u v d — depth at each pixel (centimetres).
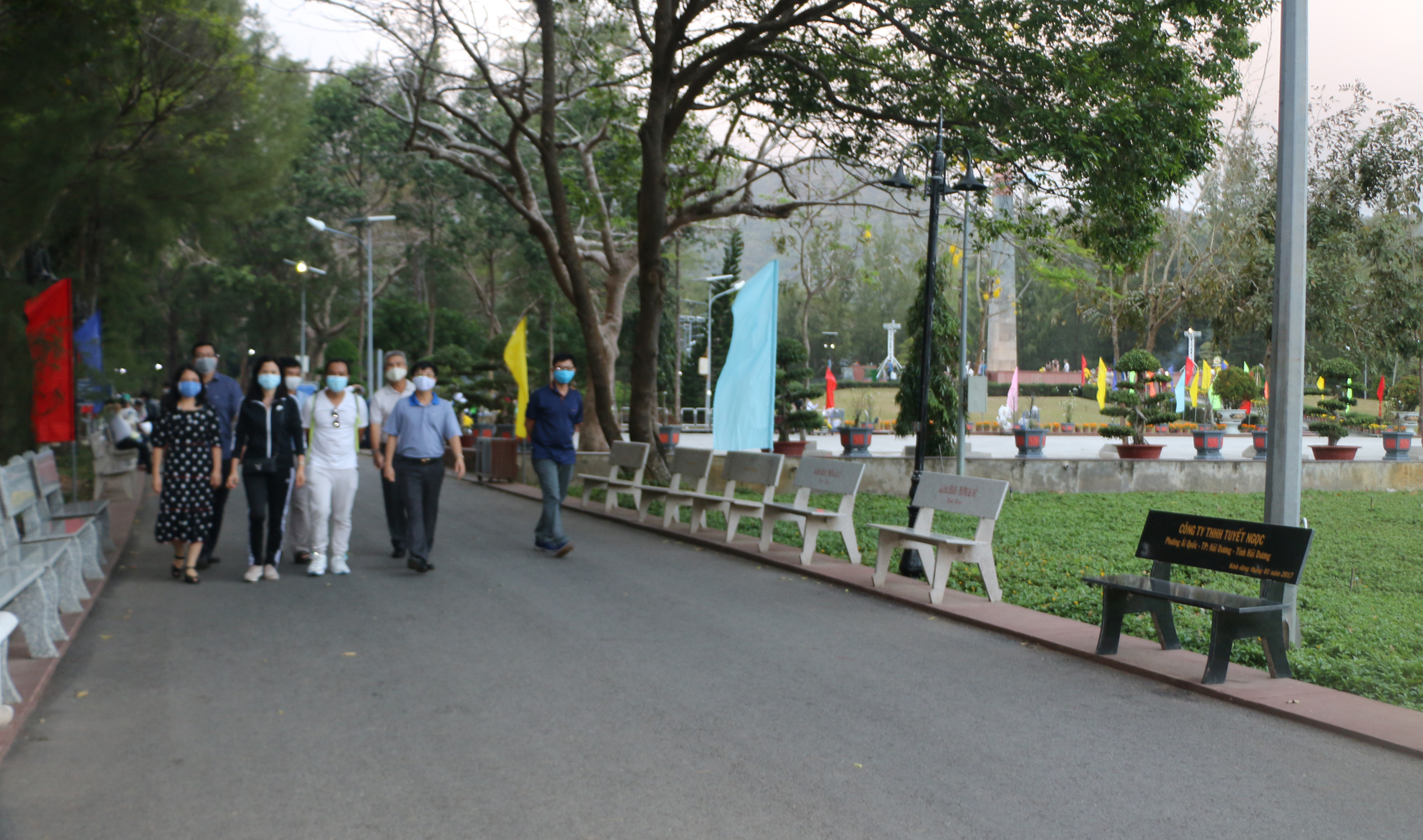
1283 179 741
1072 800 446
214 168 2155
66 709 567
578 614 825
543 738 521
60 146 1605
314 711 564
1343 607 922
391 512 1122
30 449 1638
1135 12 1434
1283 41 742
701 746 511
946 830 412
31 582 632
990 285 3325
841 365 9869
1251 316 2547
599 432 2759
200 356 941
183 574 965
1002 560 1154
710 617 823
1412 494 2073
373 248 5422
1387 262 2455
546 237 1975
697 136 2116
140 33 1758
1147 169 1453
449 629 769
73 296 2441
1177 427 4703
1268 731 547
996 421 4703
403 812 427
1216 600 631
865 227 2114
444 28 1783
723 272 5941
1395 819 429
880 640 753
